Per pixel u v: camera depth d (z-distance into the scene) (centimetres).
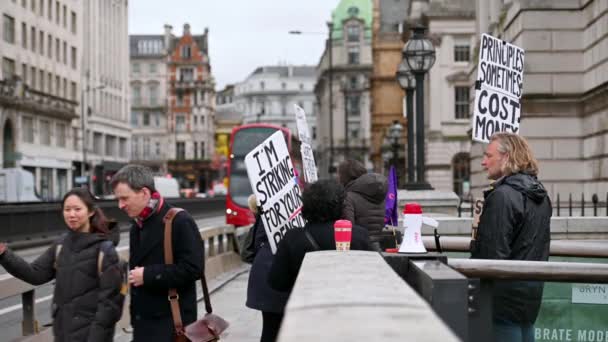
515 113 894
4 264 561
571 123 1970
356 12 11375
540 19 1962
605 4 1759
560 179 1977
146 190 559
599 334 584
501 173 567
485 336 462
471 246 610
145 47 13262
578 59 1961
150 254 559
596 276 463
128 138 9131
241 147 3238
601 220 1177
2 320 812
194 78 13088
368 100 11344
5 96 5359
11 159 5603
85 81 7519
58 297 558
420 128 1875
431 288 378
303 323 210
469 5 5944
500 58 875
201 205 5678
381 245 823
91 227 566
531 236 541
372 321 209
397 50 9200
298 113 1002
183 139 13075
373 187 827
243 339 989
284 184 741
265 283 705
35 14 6069
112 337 557
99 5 8069
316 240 562
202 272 568
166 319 561
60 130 6731
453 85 5953
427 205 1820
